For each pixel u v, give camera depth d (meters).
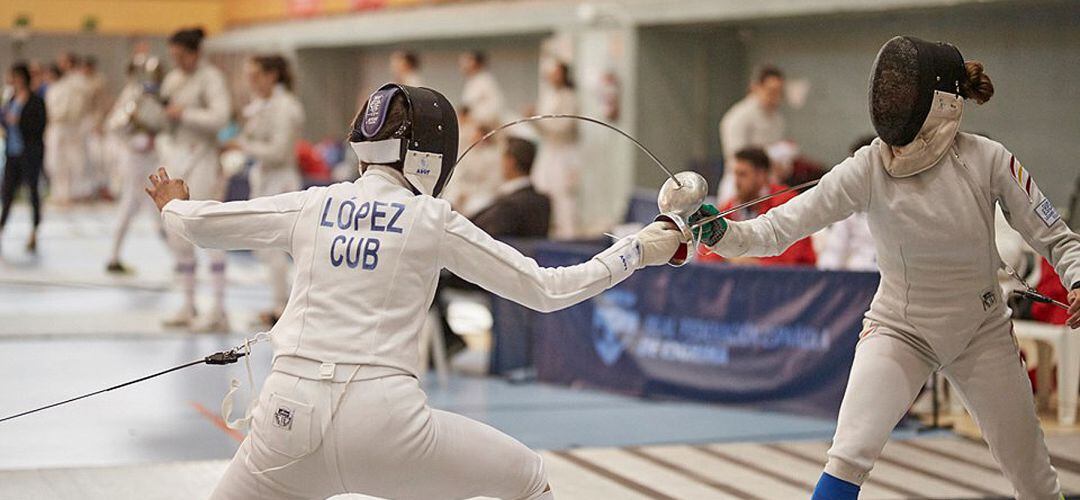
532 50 26.61
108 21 37.12
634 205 16.41
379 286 4.57
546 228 12.63
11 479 7.73
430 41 30.05
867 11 17.12
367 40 30.31
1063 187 16.03
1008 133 16.73
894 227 5.43
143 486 7.63
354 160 26.12
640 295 11.35
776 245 5.56
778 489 7.91
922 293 5.46
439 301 12.13
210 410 10.16
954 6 16.11
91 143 32.78
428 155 4.77
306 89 34.56
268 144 13.98
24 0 35.88
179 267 14.48
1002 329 5.53
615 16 21.52
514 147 12.55
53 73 31.27
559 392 11.55
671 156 21.66
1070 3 15.57
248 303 16.69
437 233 4.64
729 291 10.84
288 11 35.50
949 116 5.30
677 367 11.12
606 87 21.62
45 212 29.58
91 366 11.98
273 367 4.63
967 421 10.21
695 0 19.73
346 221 4.66
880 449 5.39
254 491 4.59
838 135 19.58
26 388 10.84
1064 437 9.55
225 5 39.97
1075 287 5.27
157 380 11.38
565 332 11.87
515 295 4.70
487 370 12.41
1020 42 16.45
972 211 5.36
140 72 16.30
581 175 22.41
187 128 13.92
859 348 5.61
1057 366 10.24
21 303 16.09
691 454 8.91
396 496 4.64
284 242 4.76
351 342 4.51
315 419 4.45
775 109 16.84
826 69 19.72
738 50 21.62
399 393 4.49
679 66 21.50
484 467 4.68
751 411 10.68
